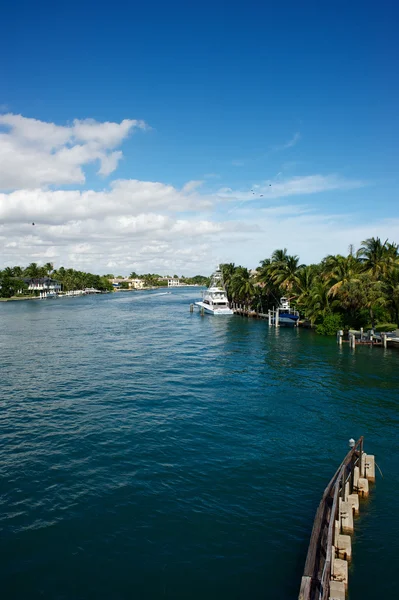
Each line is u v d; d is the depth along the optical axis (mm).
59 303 157750
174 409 29094
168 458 21469
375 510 17000
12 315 105750
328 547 12398
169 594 12734
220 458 21500
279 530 15648
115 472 19953
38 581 13203
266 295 100938
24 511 16766
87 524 15969
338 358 47156
